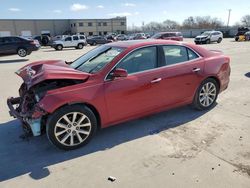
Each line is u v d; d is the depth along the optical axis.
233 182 2.97
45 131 3.87
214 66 5.05
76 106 3.68
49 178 3.18
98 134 4.32
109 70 3.93
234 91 6.71
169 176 3.13
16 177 3.22
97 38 40.25
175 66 4.56
